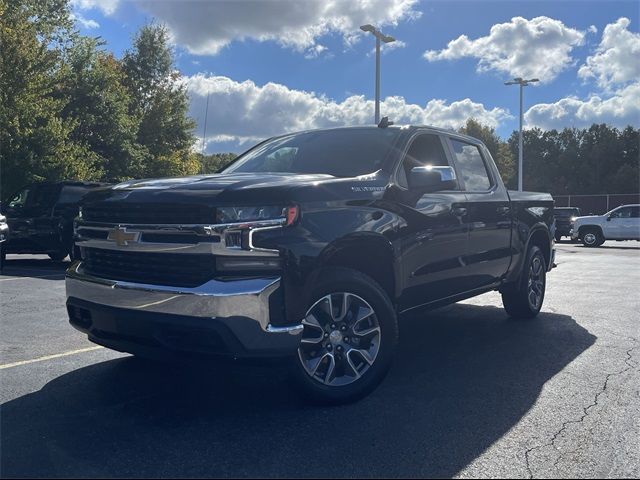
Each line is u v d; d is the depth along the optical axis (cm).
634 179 7800
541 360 529
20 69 1945
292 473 308
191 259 370
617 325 680
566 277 1166
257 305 359
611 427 373
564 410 402
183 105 3459
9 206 1310
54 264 1374
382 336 423
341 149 511
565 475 309
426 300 506
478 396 430
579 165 8756
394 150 492
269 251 365
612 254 1900
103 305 398
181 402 414
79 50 2672
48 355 533
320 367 403
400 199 462
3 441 345
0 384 450
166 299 365
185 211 370
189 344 369
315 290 394
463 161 590
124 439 350
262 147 585
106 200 406
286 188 382
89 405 406
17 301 821
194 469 312
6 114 1880
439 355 546
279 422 378
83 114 2577
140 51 3406
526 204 680
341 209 409
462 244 544
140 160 2848
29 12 2178
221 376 473
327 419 383
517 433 362
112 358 524
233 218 362
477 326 675
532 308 709
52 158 1983
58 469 311
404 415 391
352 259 435
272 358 369
